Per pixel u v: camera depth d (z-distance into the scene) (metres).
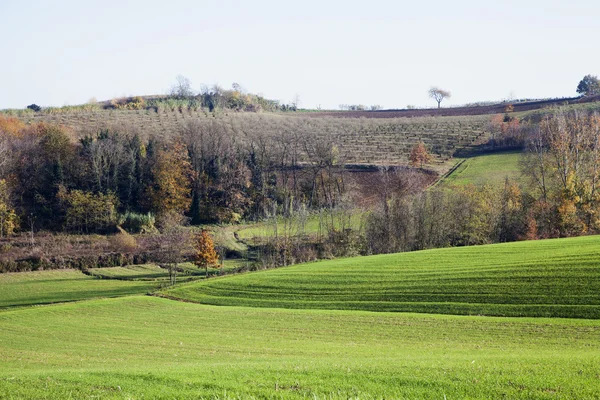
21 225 98.81
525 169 100.50
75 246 89.31
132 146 119.75
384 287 52.34
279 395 17.73
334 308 48.97
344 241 84.62
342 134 158.88
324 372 20.83
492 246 66.62
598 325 35.31
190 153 126.31
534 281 46.28
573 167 90.94
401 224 85.19
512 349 30.81
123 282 72.56
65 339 41.75
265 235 95.06
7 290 68.25
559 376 18.70
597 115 122.81
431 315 42.78
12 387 20.97
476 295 45.78
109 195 106.81
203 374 21.59
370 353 31.27
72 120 156.88
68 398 18.95
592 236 68.38
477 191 91.75
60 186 105.62
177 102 198.38
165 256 80.06
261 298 55.22
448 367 21.05
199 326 45.28
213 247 76.44
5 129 127.75
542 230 84.25
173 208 109.88
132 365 30.75
